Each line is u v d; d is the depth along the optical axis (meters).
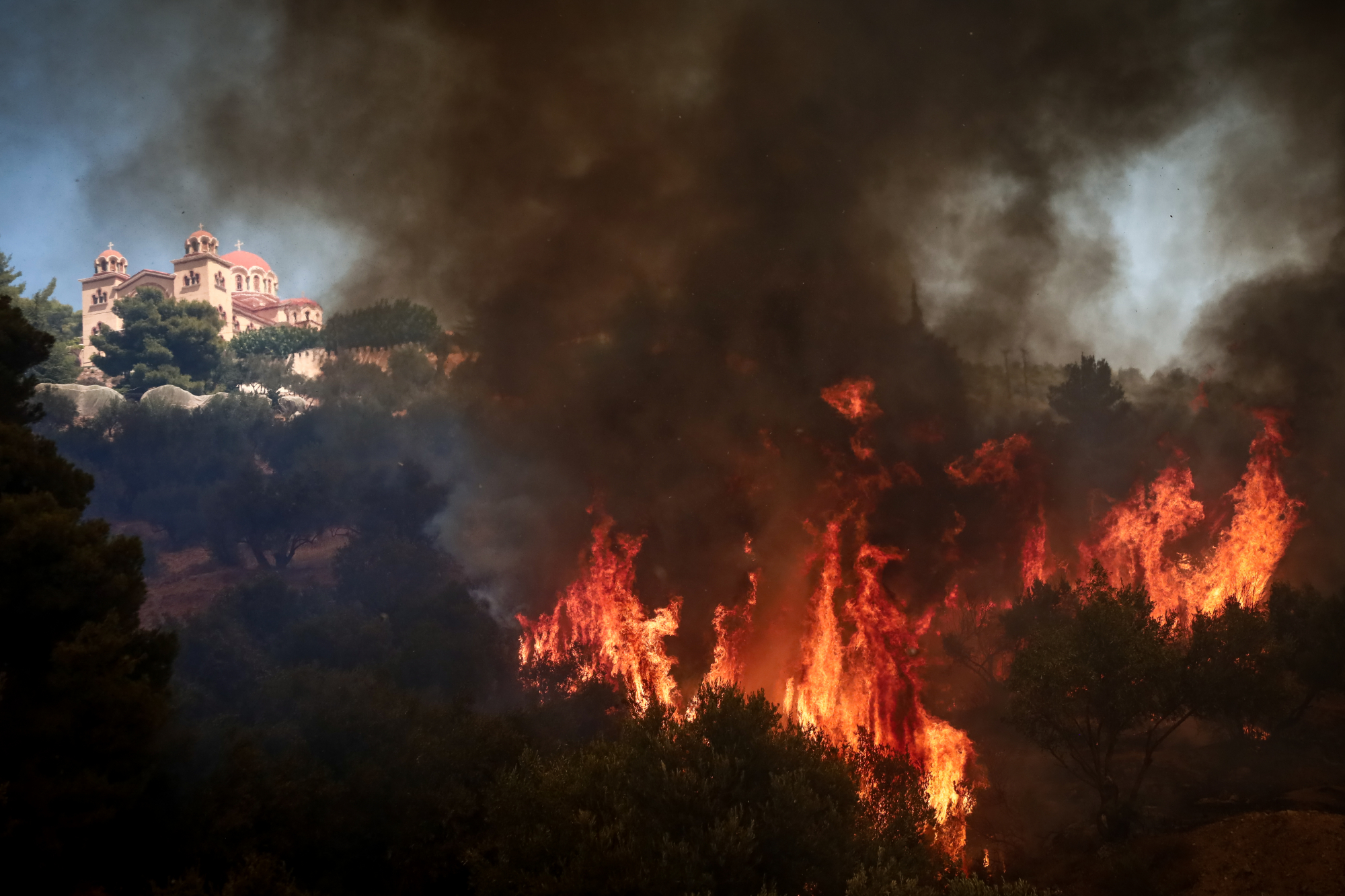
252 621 34.16
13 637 16.88
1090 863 22.75
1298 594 33.44
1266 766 27.52
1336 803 23.67
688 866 15.21
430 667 31.98
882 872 15.33
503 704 33.78
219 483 50.06
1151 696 23.39
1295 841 20.81
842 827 16.86
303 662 28.06
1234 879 20.44
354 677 25.33
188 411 63.16
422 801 20.62
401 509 46.00
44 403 60.53
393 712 23.34
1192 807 25.30
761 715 18.36
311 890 18.02
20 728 15.34
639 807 16.97
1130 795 24.00
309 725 22.47
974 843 25.02
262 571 46.31
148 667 18.56
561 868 16.52
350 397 65.44
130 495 56.09
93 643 16.06
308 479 48.25
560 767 18.41
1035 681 24.19
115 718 16.11
